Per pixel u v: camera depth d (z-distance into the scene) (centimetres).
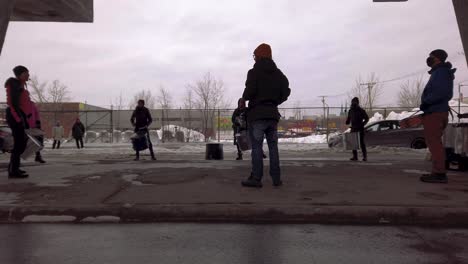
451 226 428
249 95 564
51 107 3803
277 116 571
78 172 741
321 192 534
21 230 419
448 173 727
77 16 1413
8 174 686
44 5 1271
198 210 455
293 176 677
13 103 658
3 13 777
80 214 458
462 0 873
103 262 330
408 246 365
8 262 330
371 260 332
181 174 702
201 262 329
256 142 573
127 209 458
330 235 398
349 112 1048
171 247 366
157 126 3659
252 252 352
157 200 489
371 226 428
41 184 606
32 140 684
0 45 782
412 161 973
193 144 2369
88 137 2809
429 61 614
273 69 570
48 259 337
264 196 509
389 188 562
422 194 518
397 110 3322
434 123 604
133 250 358
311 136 2756
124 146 2255
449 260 331
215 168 790
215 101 3888
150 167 816
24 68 672
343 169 774
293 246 367
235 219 452
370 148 1705
